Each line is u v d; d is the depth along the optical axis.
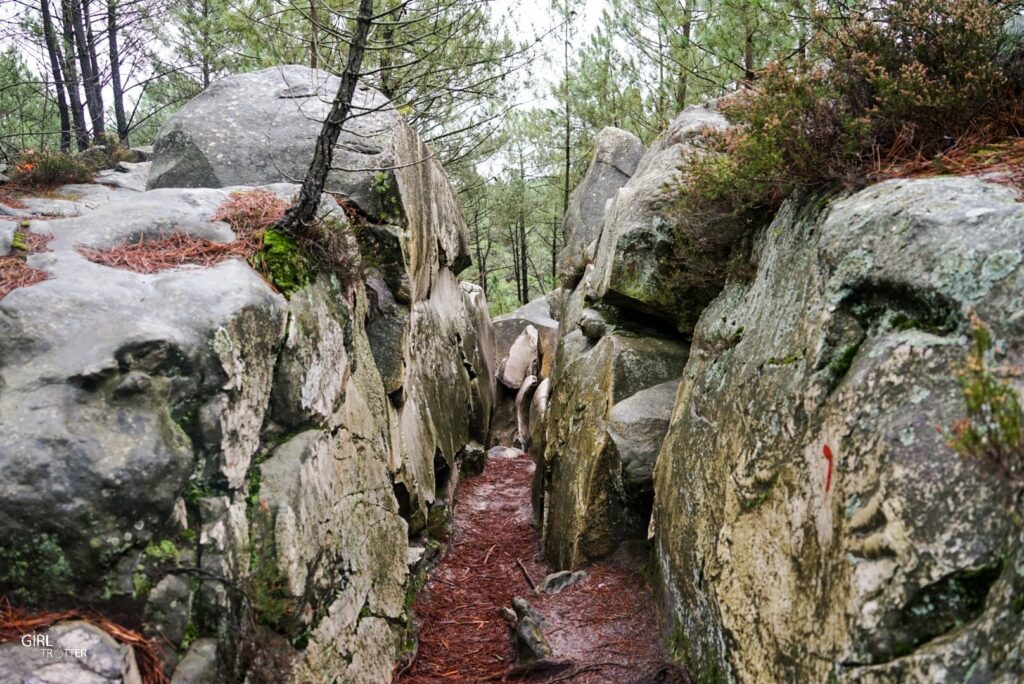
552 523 6.86
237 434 3.34
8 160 8.55
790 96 4.27
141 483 2.86
